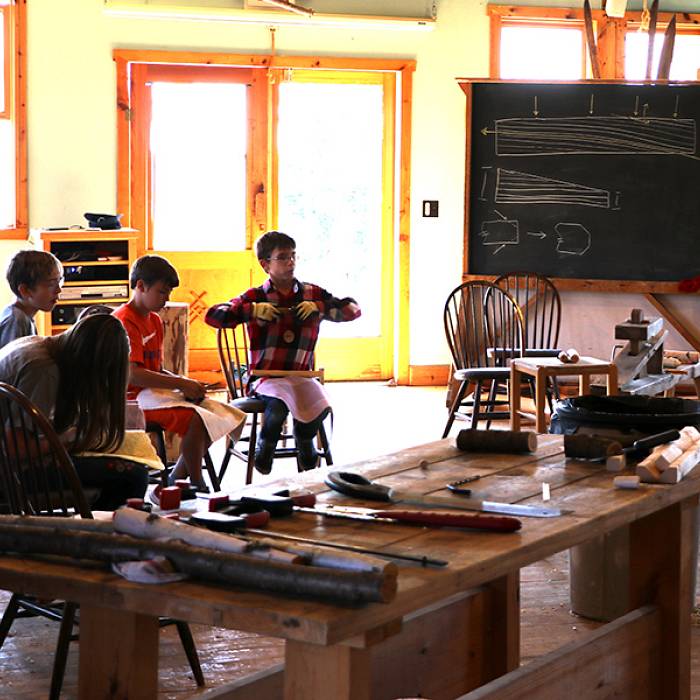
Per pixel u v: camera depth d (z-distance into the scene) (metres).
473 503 2.42
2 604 4.07
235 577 1.85
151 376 4.96
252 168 9.07
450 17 9.14
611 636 2.79
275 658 3.60
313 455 5.45
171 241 9.01
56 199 8.72
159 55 8.74
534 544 2.14
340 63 9.03
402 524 2.29
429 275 9.34
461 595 3.10
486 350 6.79
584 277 8.27
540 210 8.29
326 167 9.27
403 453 3.01
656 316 8.22
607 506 2.43
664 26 9.25
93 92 8.70
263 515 2.27
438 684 3.03
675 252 8.12
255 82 8.99
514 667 3.21
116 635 2.08
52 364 3.60
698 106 8.02
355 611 1.75
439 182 9.27
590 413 3.23
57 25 8.57
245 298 5.58
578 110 8.16
